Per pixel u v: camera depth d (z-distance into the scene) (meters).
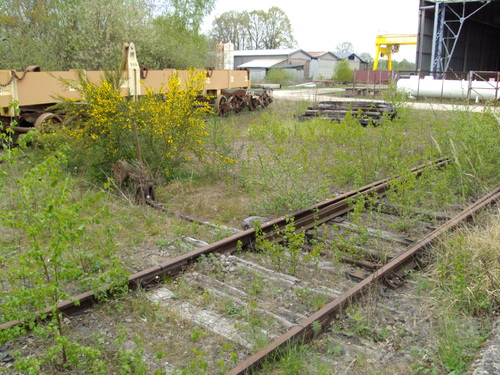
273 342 3.60
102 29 19.38
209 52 31.94
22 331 3.47
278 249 5.46
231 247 5.73
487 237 5.16
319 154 10.85
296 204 6.96
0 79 10.20
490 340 3.64
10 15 18.66
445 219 6.81
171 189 8.35
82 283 4.15
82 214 6.73
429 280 4.82
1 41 17.78
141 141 8.70
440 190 7.46
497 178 8.62
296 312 4.37
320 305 4.38
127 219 6.61
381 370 3.50
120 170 7.99
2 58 17.23
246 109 20.58
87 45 18.98
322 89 41.75
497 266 4.62
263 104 22.02
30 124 11.62
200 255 5.32
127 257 5.44
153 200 7.68
